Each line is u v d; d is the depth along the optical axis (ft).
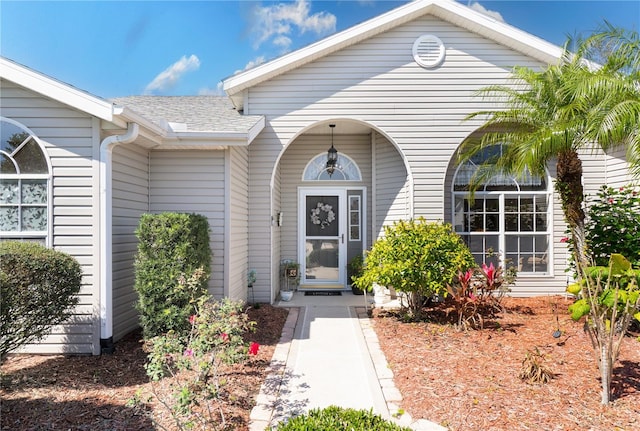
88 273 14.99
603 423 9.56
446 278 17.79
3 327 11.78
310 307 22.97
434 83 23.09
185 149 19.76
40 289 12.49
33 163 15.03
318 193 28.96
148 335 14.57
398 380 12.62
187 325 14.38
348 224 28.94
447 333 17.04
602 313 11.43
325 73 23.27
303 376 13.08
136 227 18.33
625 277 12.15
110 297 15.19
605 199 21.57
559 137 16.92
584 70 17.72
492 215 24.85
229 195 19.85
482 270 19.08
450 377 12.46
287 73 23.34
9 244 12.97
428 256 17.93
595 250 19.19
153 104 27.20
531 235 24.70
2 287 11.41
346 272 28.78
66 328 14.94
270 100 23.34
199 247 16.34
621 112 15.01
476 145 22.84
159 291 14.64
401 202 25.17
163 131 17.53
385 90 23.16
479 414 10.10
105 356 14.71
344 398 11.48
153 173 19.74
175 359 11.04
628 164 22.21
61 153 15.03
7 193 15.02
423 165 23.20
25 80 14.30
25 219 15.05
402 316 19.67
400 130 23.18
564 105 18.08
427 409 10.54
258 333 17.62
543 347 14.94
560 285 24.38
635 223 18.67
